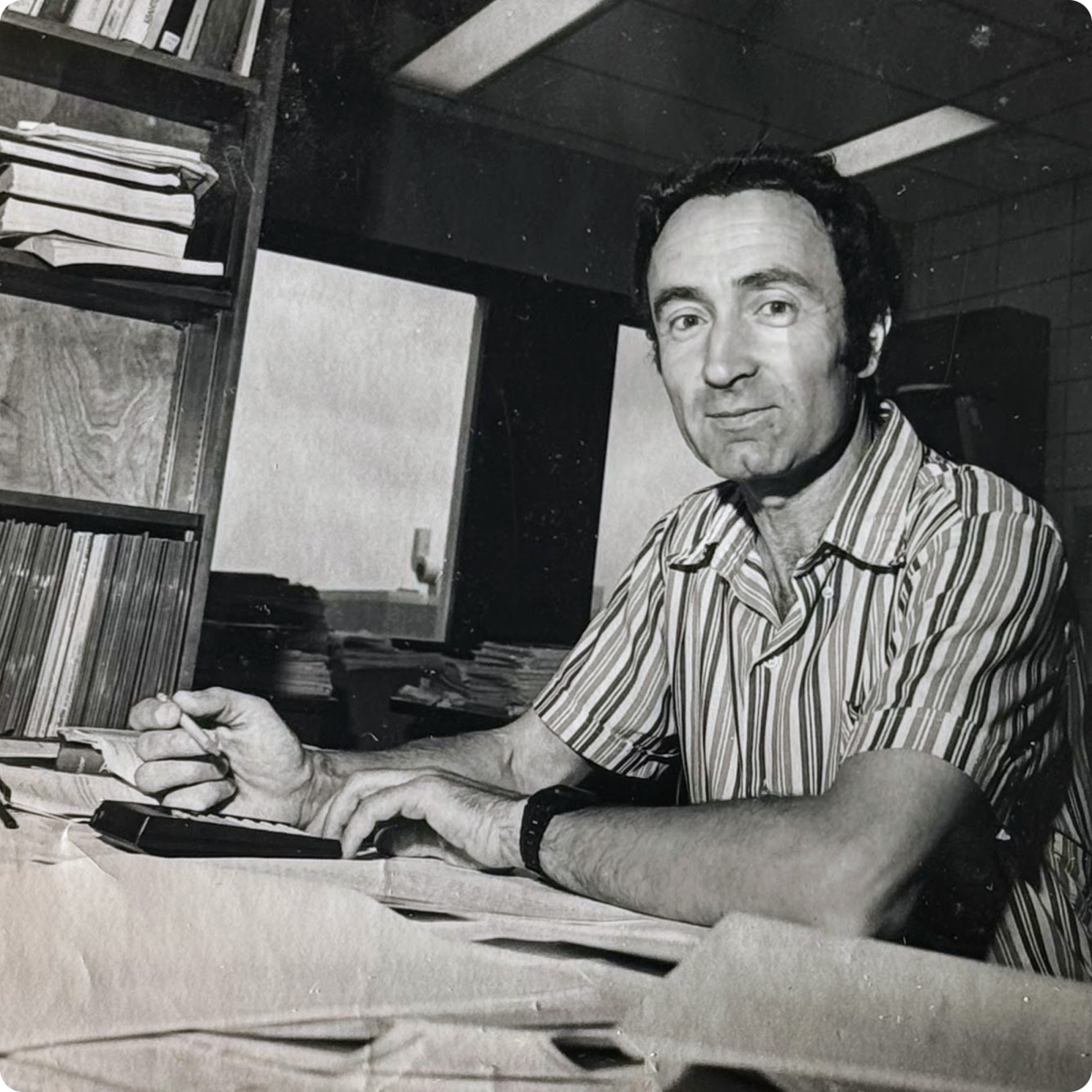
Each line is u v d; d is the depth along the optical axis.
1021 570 1.02
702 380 1.27
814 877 0.85
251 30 1.74
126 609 1.57
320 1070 0.62
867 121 2.93
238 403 2.49
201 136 1.79
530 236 2.87
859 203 1.30
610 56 2.71
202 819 1.01
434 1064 0.63
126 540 1.58
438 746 1.36
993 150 2.99
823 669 1.22
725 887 0.88
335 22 2.61
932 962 0.80
